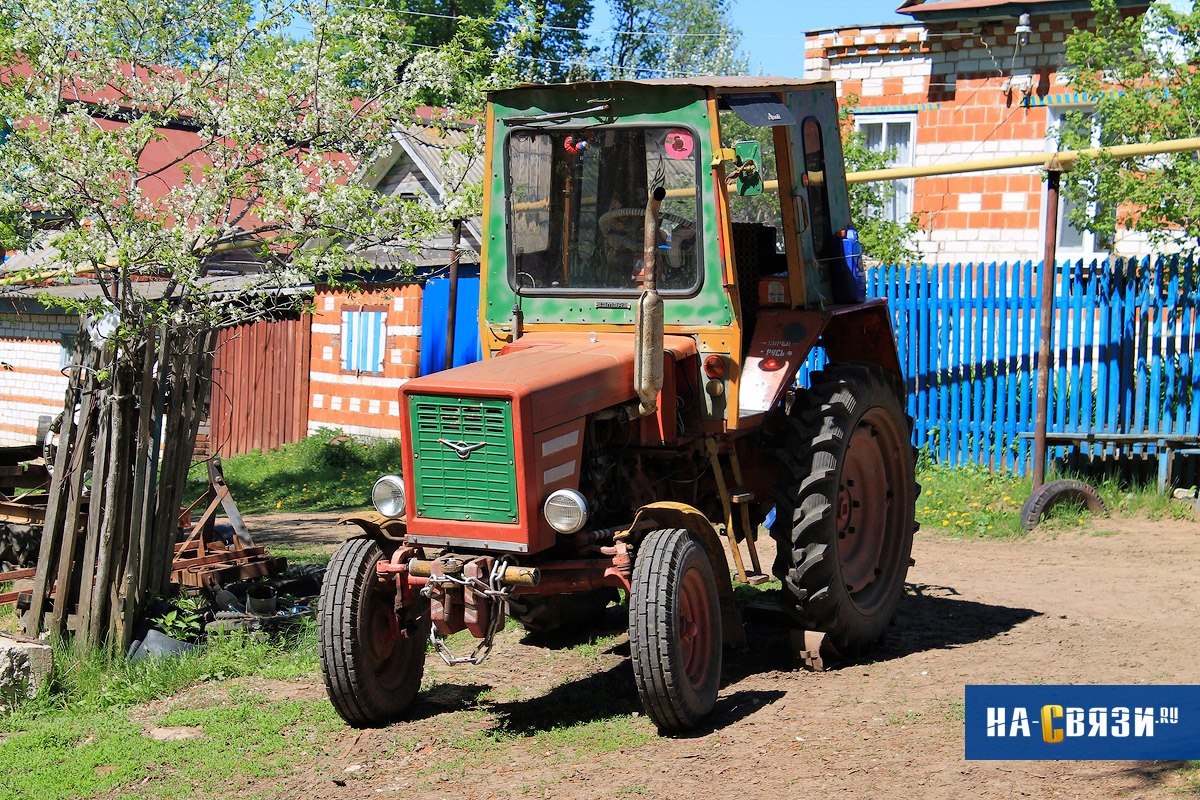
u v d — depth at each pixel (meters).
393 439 17.81
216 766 5.56
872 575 7.40
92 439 7.45
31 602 7.42
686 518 5.79
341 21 8.77
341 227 8.16
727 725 5.80
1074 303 11.95
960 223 16.84
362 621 5.80
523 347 6.34
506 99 6.61
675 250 6.33
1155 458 11.65
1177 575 8.82
